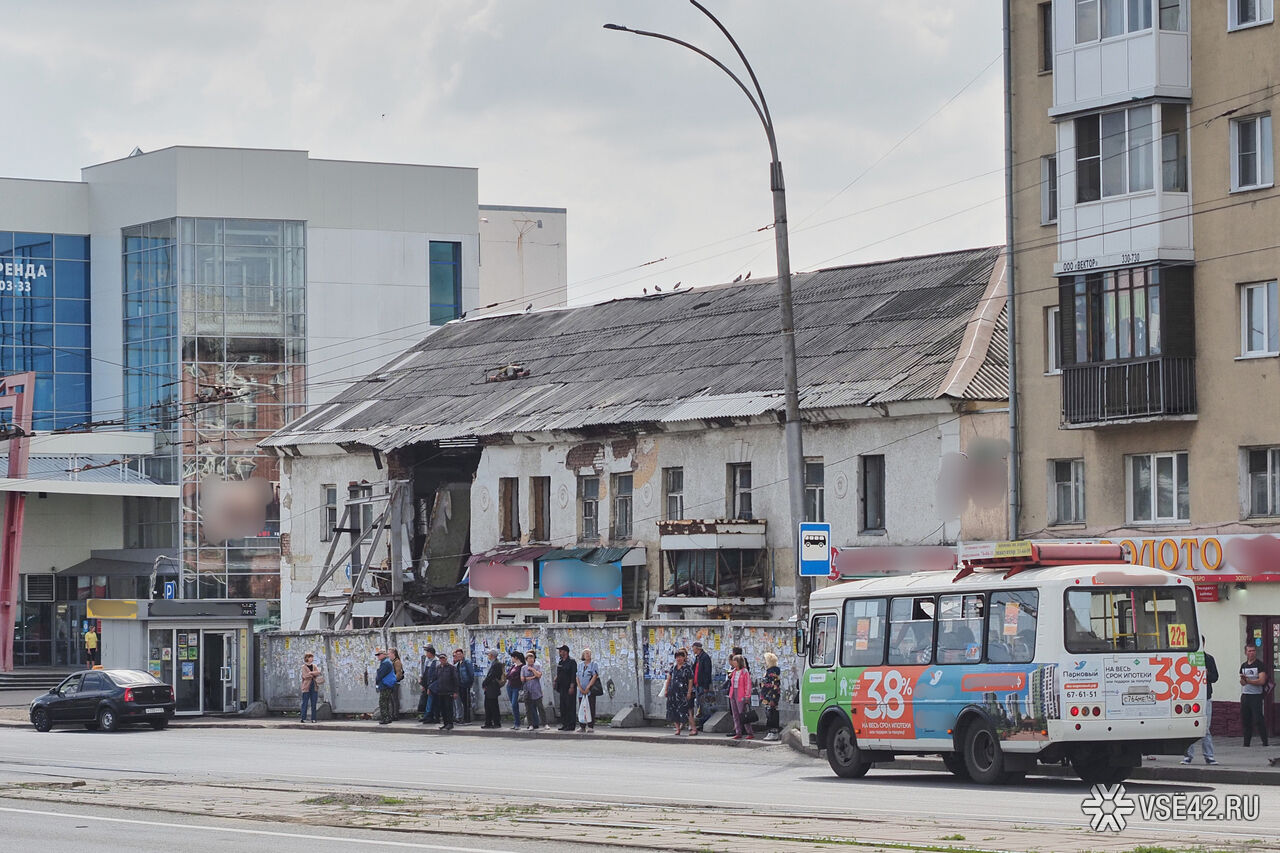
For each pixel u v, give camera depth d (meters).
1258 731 40.25
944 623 32.19
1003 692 30.59
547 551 65.00
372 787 30.81
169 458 104.88
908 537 52.62
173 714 60.00
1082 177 45.84
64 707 56.53
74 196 111.12
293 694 62.44
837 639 34.50
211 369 105.19
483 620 68.06
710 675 46.19
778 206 41.84
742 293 70.38
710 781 32.56
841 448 54.97
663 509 61.59
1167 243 43.78
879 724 33.09
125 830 24.02
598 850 20.38
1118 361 44.91
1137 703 30.08
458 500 73.00
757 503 58.00
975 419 50.84
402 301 110.69
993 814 24.34
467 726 53.19
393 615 69.00
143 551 105.00
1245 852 18.86
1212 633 42.62
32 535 104.81
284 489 79.12
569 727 49.34
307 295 107.81
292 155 107.75
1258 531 42.03
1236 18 43.19
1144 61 44.12
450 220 112.56
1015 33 49.09
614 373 68.00
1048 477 47.84
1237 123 43.25
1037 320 48.34
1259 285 42.72
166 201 106.06
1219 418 43.12
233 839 22.50
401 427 73.38
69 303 110.94
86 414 110.88
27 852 21.62
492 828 22.91
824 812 24.88
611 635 51.53
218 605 62.53
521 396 70.50
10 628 94.88
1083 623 30.02
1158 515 45.03
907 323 58.34
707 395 60.84
